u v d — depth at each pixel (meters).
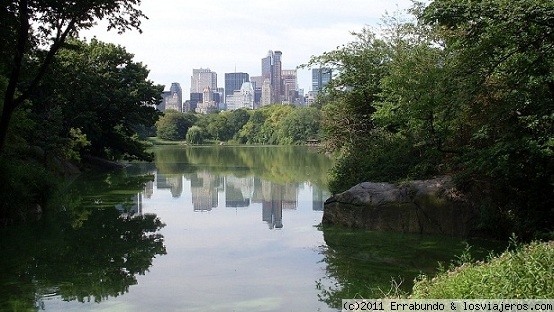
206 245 14.06
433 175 17.03
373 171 18.95
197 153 72.81
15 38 14.88
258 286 10.15
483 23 12.59
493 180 14.29
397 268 11.27
